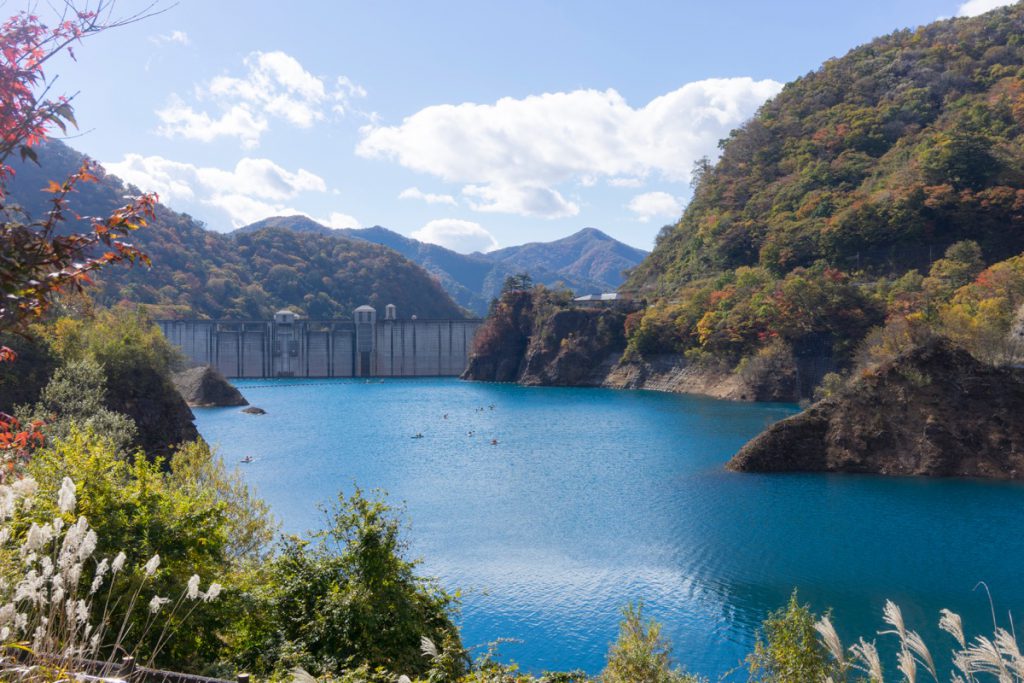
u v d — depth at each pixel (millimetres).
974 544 57750
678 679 28766
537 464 98875
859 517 66812
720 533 62062
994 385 87562
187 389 183375
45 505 15383
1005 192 189250
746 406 166375
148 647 15953
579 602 45781
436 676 18469
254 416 164375
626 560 54562
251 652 18969
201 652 17984
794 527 63625
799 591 47531
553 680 18688
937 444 85812
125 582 16078
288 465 99562
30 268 7414
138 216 8094
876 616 42969
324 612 20562
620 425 140250
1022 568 51719
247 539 34500
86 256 7875
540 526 64938
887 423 88562
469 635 40625
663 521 66375
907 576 50281
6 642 6938
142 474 19594
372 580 21453
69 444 18797
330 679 16547
